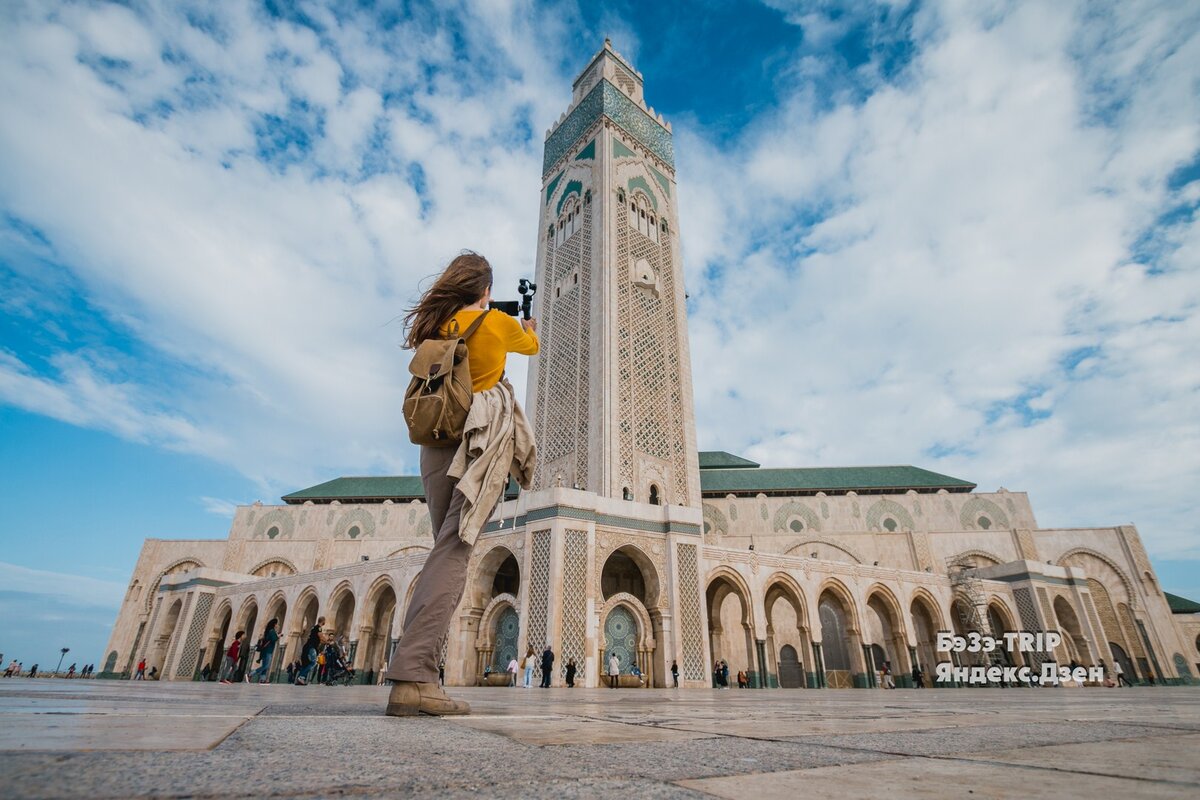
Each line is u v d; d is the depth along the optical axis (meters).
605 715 2.88
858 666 24.22
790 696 8.31
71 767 0.97
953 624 27.89
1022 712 3.52
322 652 19.53
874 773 1.26
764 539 35.19
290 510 39.41
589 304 26.42
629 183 30.02
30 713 1.72
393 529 38.50
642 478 23.50
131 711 2.01
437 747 1.49
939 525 36.31
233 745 1.34
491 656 18.61
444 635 2.56
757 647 22.17
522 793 1.02
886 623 27.12
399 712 2.34
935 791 1.07
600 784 1.11
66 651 43.44
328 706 2.89
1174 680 30.77
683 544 20.25
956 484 38.91
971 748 1.68
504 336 3.02
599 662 17.75
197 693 4.58
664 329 27.83
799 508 36.84
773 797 1.01
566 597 17.52
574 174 31.22
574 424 24.70
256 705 2.81
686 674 18.66
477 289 3.15
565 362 26.78
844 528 36.31
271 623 14.15
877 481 39.66
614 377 24.17
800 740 1.84
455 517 2.70
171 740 1.34
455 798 0.96
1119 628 32.34
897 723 2.54
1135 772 1.27
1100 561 33.97
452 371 2.79
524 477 3.10
